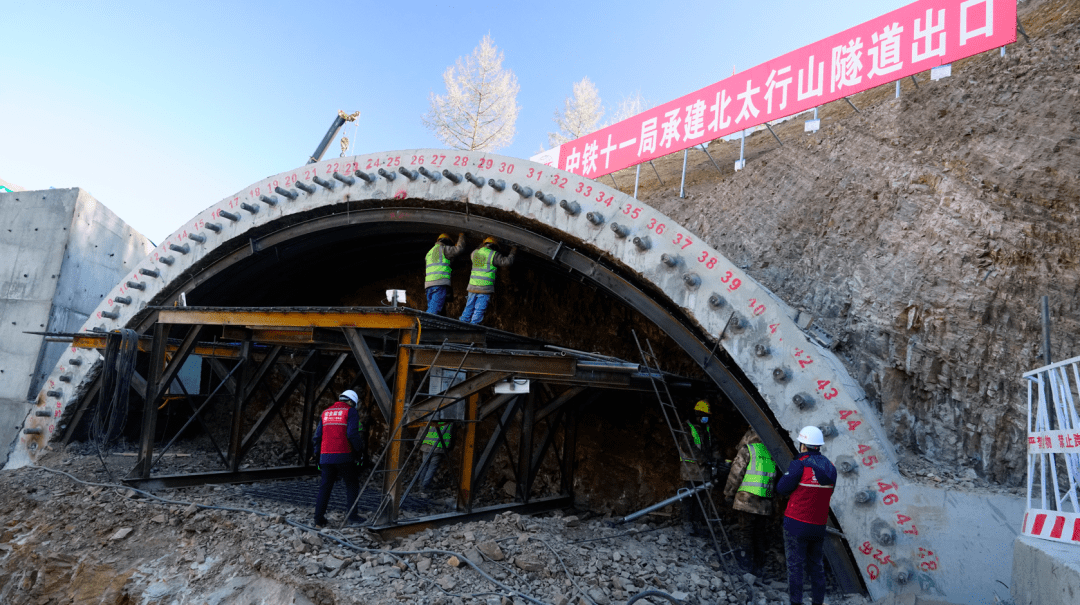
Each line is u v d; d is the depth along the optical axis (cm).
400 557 674
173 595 685
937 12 978
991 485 673
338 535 726
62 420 1398
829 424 693
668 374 834
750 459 745
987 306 764
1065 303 720
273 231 1257
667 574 673
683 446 830
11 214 1775
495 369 764
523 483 976
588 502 1088
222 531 763
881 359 827
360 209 1169
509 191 988
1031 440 503
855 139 1035
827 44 1108
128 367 1120
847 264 921
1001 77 908
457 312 1382
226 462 1132
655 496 1021
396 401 798
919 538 630
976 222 814
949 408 758
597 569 660
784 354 736
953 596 604
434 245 1235
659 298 891
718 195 1220
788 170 1108
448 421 819
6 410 1627
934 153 914
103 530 847
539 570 644
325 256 1401
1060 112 813
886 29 1037
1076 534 412
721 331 785
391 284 1540
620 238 882
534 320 1265
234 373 1373
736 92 1233
